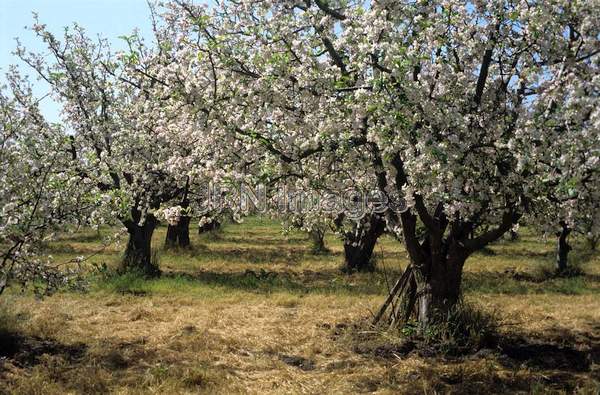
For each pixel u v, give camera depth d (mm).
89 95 14484
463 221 8688
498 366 7770
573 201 7422
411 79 7027
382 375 7441
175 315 10711
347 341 8953
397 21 7074
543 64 7504
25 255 7586
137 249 15492
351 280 15945
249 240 29766
